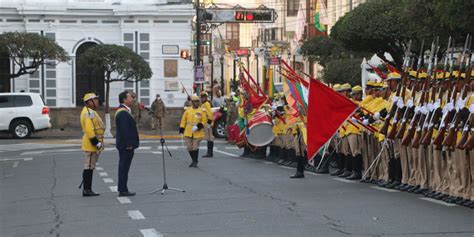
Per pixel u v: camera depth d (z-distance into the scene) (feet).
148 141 101.04
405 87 43.96
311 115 45.39
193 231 32.68
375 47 90.74
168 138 108.06
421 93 41.93
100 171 61.93
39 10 126.21
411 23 63.41
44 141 102.53
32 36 111.96
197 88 115.44
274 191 46.32
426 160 43.39
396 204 39.73
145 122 126.62
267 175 56.54
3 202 44.96
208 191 46.91
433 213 36.47
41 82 127.44
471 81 37.81
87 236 32.40
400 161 46.34
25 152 85.20
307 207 39.06
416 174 44.47
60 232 33.60
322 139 45.37
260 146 69.82
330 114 45.32
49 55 112.78
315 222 34.37
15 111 106.63
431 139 40.96
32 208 41.86
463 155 38.63
